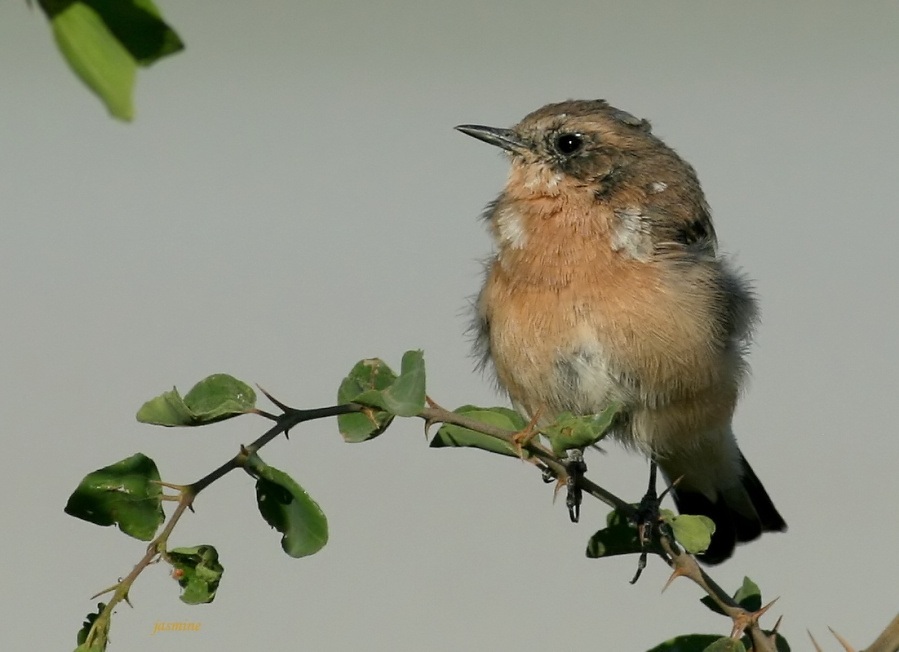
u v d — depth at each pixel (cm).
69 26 296
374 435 640
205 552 559
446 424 719
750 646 714
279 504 579
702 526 712
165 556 551
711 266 1060
